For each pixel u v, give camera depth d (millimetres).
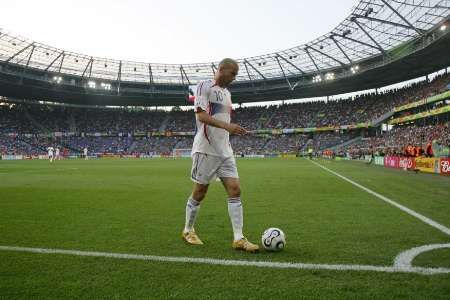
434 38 40000
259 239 4504
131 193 9758
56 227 5250
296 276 3088
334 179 14203
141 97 72000
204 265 3404
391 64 49406
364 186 11305
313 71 61500
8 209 6961
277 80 65750
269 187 11102
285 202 7797
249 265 3395
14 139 65688
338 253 3791
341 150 58500
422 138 42469
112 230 5043
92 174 17766
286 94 70625
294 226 5254
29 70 58156
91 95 68438
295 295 2666
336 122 63906
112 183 12805
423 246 4062
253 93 70500
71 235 4715
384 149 39062
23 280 3018
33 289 2822
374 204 7473
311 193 9477
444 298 2602
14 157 57250
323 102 72250
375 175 16500
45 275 3141
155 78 69375
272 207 7086
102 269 3299
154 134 76500
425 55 45094
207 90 4137
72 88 65562
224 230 5043
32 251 3912
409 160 21375
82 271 3244
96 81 66188
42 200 8312
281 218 5906
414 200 8078
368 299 2590
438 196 8789
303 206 7219
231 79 4215
